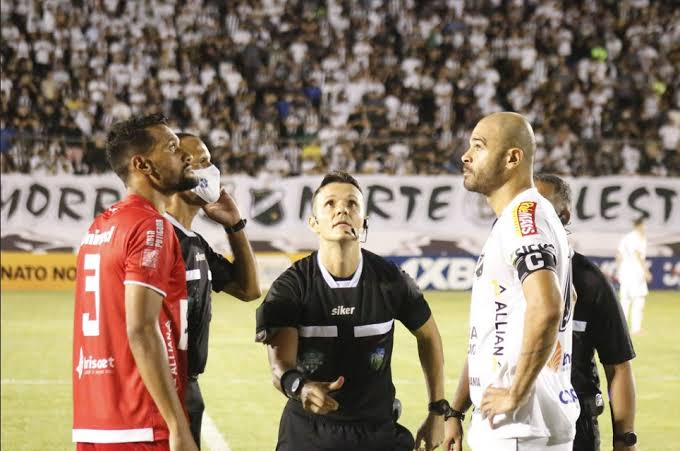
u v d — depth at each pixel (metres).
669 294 28.06
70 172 29.33
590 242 28.39
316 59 35.66
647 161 30.25
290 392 5.67
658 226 28.62
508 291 5.25
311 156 30.53
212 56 35.09
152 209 5.56
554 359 5.33
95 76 34.19
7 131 30.28
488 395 5.18
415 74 34.88
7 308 24.09
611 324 6.12
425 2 37.44
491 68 35.50
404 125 32.91
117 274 5.38
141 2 36.16
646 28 36.88
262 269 28.11
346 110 33.66
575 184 28.53
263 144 30.61
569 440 5.34
